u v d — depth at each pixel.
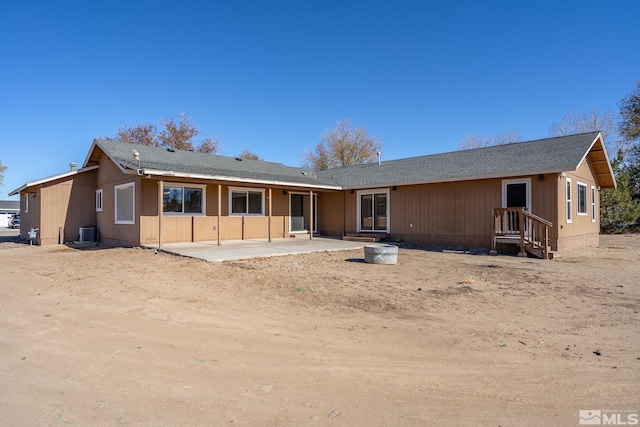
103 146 15.00
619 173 23.72
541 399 3.11
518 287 7.34
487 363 3.83
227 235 15.84
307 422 2.77
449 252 13.23
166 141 40.28
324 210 19.48
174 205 14.37
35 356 3.99
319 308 5.80
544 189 12.45
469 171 14.15
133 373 3.57
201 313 5.54
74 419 2.81
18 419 2.82
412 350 4.17
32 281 7.96
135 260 10.55
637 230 24.03
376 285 7.41
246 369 3.67
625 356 4.01
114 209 15.44
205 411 2.91
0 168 40.41
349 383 3.39
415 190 15.70
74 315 5.44
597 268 9.70
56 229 16.47
